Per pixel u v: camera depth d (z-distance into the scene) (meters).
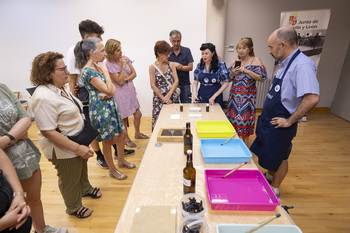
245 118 2.39
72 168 1.53
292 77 1.45
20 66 3.97
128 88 2.62
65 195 1.66
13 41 3.81
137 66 3.96
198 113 2.05
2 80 4.05
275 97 1.57
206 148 1.35
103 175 2.37
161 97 2.44
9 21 3.69
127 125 2.92
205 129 1.66
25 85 4.11
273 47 1.54
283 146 1.62
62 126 1.39
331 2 3.74
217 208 0.85
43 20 3.68
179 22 3.66
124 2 3.57
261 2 3.81
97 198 2.01
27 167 1.21
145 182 1.04
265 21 3.93
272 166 1.70
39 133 1.42
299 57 1.43
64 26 3.71
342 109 4.03
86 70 1.66
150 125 3.84
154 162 1.21
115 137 2.23
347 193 2.03
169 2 3.55
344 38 3.92
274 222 0.79
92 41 1.64
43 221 1.50
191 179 0.98
